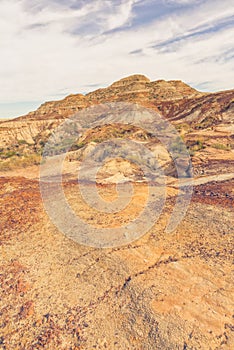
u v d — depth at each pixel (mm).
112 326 3738
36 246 5738
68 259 5219
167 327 3527
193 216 6621
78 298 4277
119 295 4215
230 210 6844
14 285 4676
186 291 4094
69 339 3629
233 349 3178
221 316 3615
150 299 4000
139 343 3443
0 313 4133
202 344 3258
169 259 4949
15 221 6910
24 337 3717
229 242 5324
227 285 4160
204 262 4758
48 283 4652
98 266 4922
